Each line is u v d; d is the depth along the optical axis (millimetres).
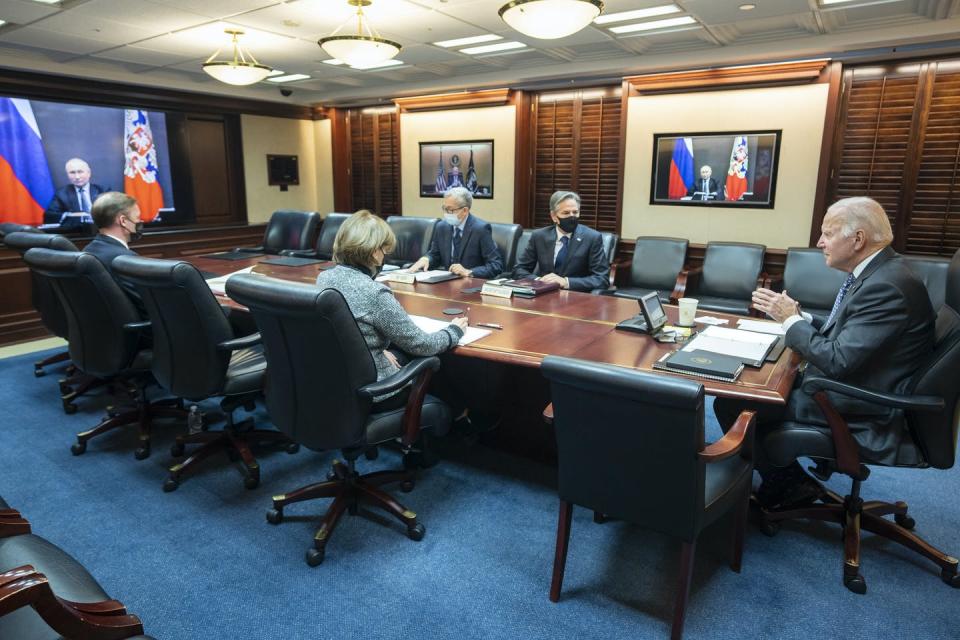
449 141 6449
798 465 2141
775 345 2064
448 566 1895
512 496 2322
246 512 2211
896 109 4227
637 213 5391
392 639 1584
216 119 6723
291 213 4883
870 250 1828
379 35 4430
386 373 1955
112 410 3016
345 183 7500
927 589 1793
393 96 6691
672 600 1743
